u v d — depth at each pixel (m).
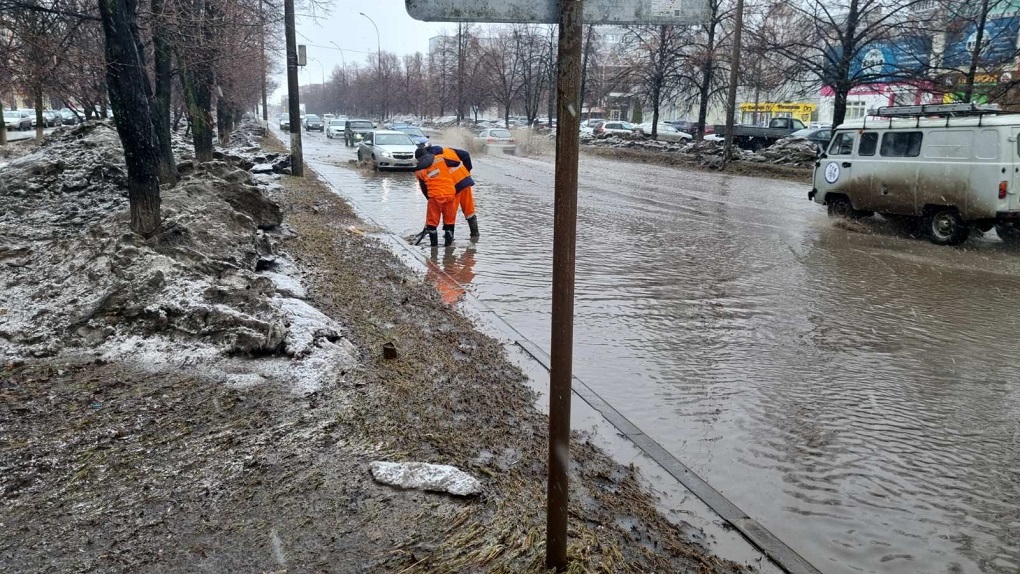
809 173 23.55
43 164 9.48
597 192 19.47
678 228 13.51
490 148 38.62
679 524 3.78
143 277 5.50
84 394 4.32
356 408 4.34
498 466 3.96
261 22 15.13
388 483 3.50
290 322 5.41
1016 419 5.17
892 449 4.71
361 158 27.53
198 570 2.82
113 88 6.10
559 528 2.84
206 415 4.14
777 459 4.56
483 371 5.67
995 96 19.97
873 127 13.34
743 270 9.97
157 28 10.00
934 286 9.18
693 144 33.00
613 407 5.29
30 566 2.80
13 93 11.51
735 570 3.39
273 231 9.52
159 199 6.53
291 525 3.15
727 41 32.22
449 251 10.98
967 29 23.64
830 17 23.72
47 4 8.20
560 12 2.41
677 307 8.01
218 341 5.04
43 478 3.43
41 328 5.12
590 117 74.62
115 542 2.97
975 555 3.62
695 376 5.94
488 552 3.00
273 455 3.74
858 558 3.58
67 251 6.30
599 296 8.41
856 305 8.21
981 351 6.64
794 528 3.82
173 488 3.39
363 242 10.86
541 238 12.20
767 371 6.07
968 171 11.66
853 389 5.70
